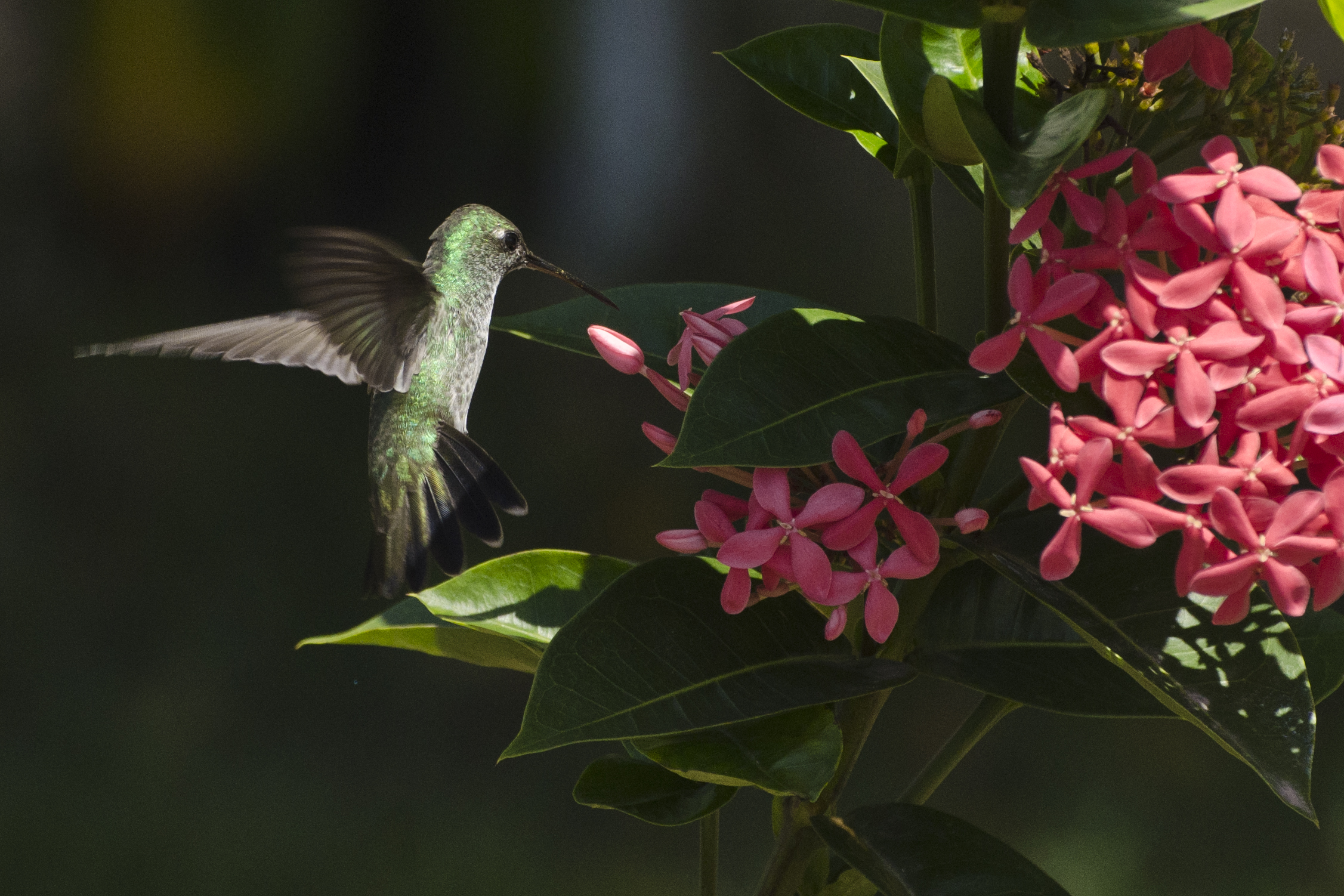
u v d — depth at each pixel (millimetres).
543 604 3656
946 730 12312
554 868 10719
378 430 4746
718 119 23734
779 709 2926
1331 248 2566
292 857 10727
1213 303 2521
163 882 10422
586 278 21703
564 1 23297
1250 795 11453
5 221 21656
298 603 14266
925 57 2906
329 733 12398
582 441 17234
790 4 23812
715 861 3508
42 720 12312
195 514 15664
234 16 22469
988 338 2879
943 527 3068
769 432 2664
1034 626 3242
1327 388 2471
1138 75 3096
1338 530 2477
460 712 12773
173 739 12148
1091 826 11117
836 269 21453
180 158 22484
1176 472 2475
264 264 22047
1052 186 2662
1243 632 2758
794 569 2686
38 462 16531
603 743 12281
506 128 23609
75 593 14219
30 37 22188
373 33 23281
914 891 2961
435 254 4859
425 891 10391
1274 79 3180
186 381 18500
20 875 10422
